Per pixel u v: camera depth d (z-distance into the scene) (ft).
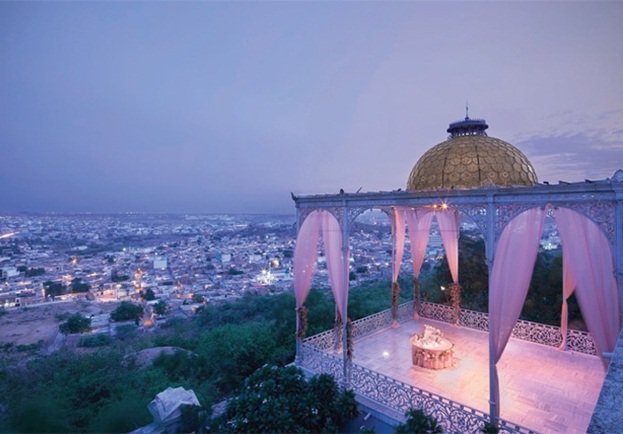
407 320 37.17
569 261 17.92
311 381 22.85
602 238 17.19
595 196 15.10
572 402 20.15
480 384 22.48
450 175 25.41
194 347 53.26
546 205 16.67
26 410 30.12
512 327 17.67
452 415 17.60
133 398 32.45
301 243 28.58
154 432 24.43
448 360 25.02
